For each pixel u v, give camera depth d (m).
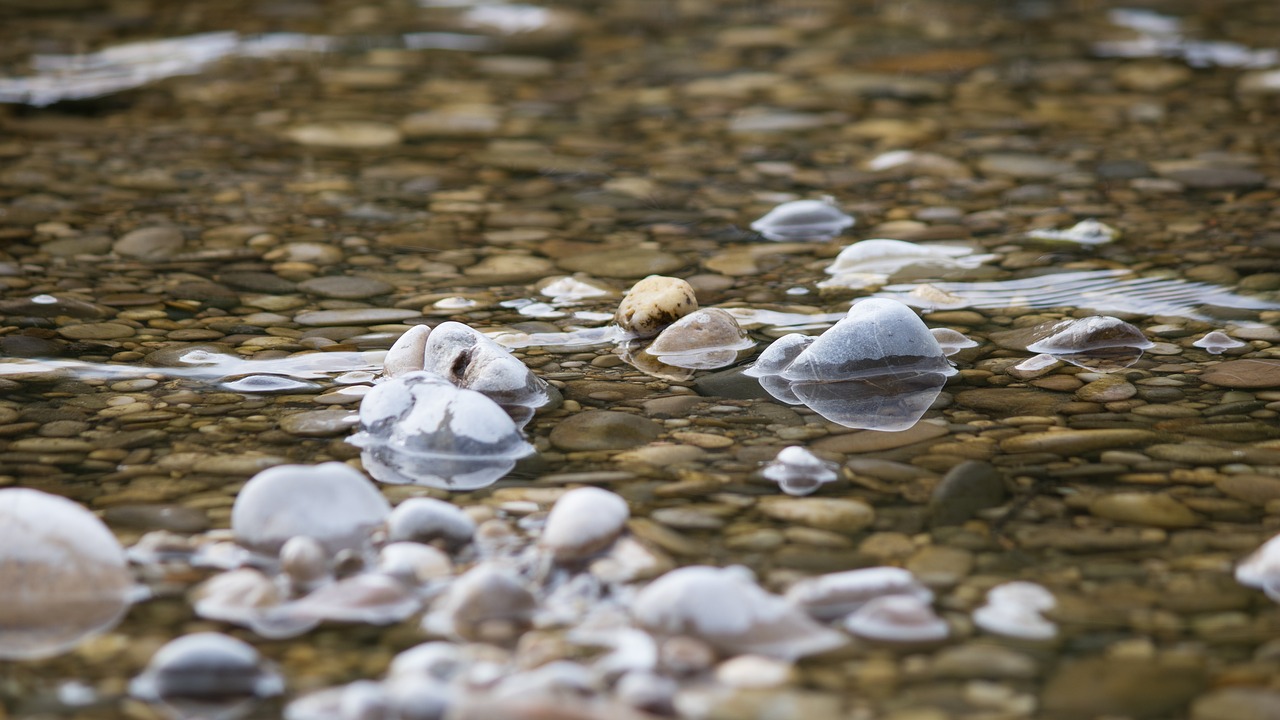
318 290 4.15
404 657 2.04
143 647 2.08
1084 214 4.88
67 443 2.95
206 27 8.40
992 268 4.34
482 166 5.70
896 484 2.72
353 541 2.44
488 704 1.79
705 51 7.94
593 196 5.27
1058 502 2.61
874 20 8.68
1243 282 4.11
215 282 4.21
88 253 4.47
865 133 6.16
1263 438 2.93
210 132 6.16
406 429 2.97
